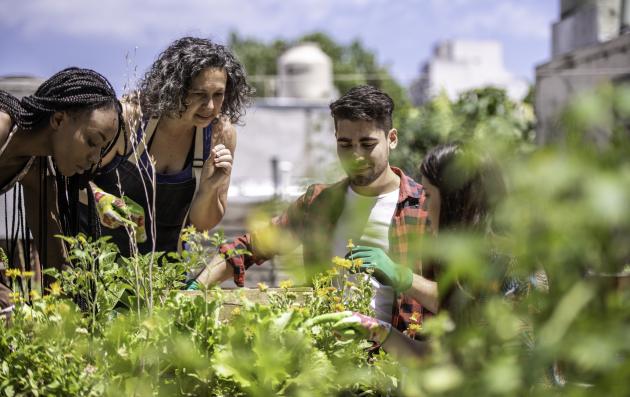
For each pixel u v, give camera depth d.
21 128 2.41
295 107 18.55
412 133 11.64
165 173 3.16
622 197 0.84
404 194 2.79
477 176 1.71
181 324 1.92
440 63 41.94
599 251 0.93
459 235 1.02
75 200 2.78
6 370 1.86
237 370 1.80
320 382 1.81
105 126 2.44
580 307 0.95
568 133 0.92
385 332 1.98
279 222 2.75
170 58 3.00
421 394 1.23
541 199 0.91
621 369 0.93
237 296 2.04
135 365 1.84
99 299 2.13
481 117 11.94
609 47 10.10
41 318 1.99
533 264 1.02
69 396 1.80
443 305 1.56
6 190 2.60
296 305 2.22
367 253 2.35
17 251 2.91
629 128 0.89
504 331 1.13
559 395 1.06
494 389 1.01
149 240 3.15
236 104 3.28
